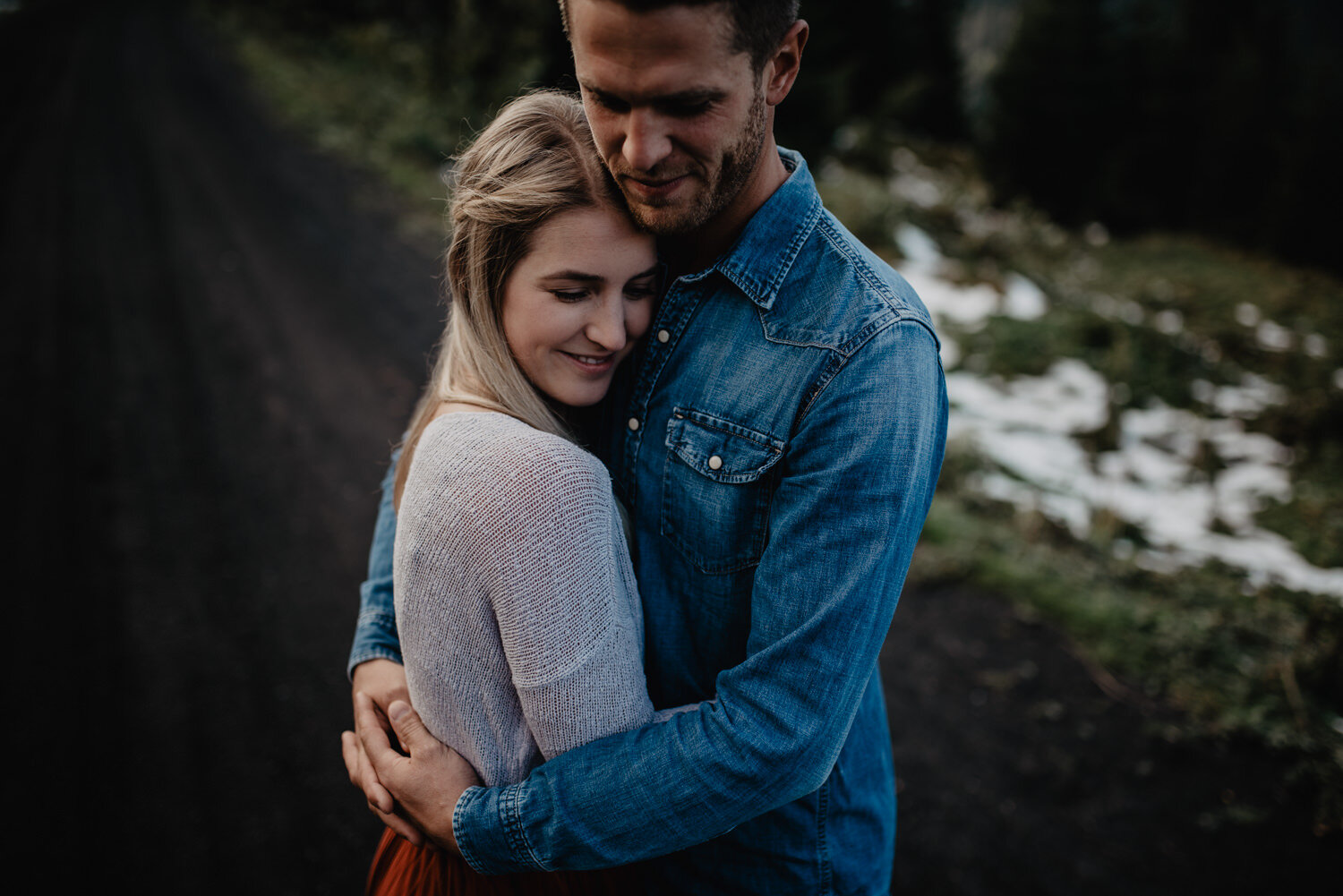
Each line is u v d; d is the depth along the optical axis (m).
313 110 13.04
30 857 2.26
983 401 8.80
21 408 4.80
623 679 0.90
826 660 0.80
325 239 8.28
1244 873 2.54
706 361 0.96
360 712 1.10
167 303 6.50
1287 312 15.84
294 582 3.51
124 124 11.78
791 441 0.88
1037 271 15.88
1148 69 28.05
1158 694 3.36
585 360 0.97
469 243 0.94
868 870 1.13
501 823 0.89
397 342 6.10
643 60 0.71
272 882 2.26
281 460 4.47
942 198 21.75
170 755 2.63
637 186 0.81
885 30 29.98
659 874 1.14
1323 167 23.94
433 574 0.89
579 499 0.86
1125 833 2.67
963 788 2.83
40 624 3.16
